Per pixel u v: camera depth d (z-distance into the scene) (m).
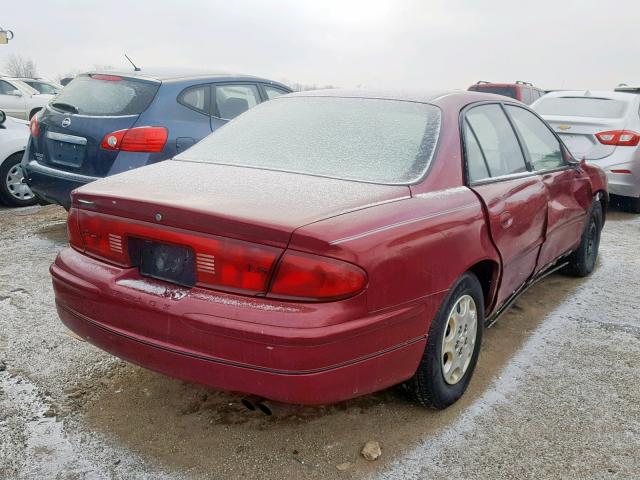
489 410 2.94
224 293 2.26
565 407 2.98
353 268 2.19
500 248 3.10
